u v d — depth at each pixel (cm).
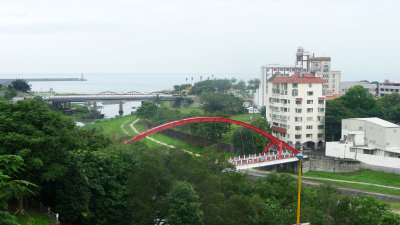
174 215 5447
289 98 15462
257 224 5872
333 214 6694
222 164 8169
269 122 16962
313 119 15512
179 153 7106
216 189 6378
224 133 15950
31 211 5300
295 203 6775
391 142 13062
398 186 11256
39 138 4941
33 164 4678
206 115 15588
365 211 6512
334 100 16362
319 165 13188
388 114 17112
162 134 17688
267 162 11981
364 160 13125
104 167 6131
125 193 6047
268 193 7550
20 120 5291
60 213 5506
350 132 13838
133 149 7200
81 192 5497
